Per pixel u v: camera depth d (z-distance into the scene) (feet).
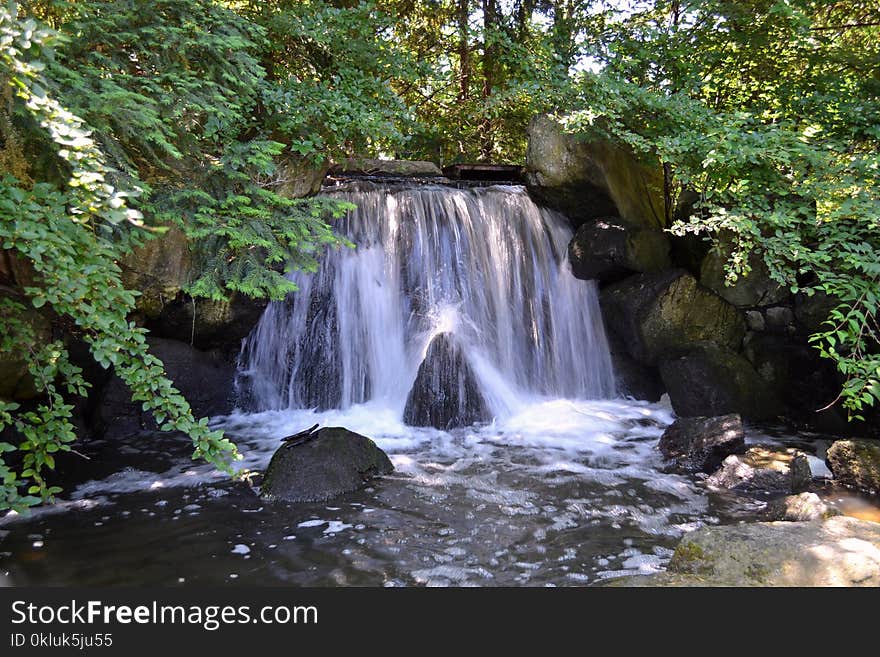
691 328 23.45
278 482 14.93
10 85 9.18
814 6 23.20
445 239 25.13
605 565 11.67
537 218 26.63
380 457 16.78
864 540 10.43
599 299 26.00
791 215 18.24
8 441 16.62
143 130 13.53
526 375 25.18
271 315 23.00
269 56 21.90
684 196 25.53
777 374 22.89
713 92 25.13
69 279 9.26
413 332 24.14
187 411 10.91
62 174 11.37
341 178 27.68
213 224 15.69
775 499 14.71
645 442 19.92
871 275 16.15
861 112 20.95
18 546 12.14
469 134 42.73
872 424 19.85
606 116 23.00
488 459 17.97
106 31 14.33
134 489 15.23
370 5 21.68
